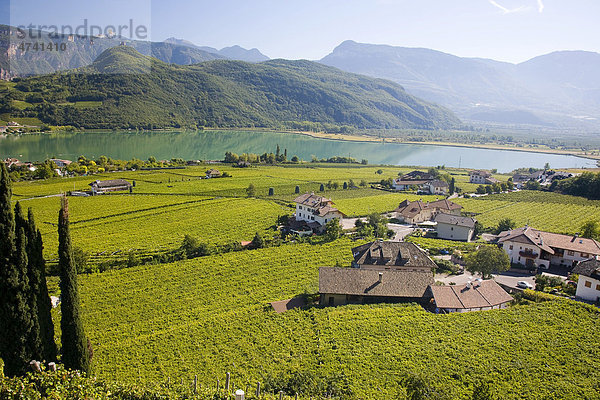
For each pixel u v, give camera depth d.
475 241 123.69
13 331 36.28
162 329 67.19
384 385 48.88
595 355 55.97
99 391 34.78
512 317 67.00
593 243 97.56
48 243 110.12
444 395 43.81
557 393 47.31
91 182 196.12
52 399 31.41
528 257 99.19
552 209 163.00
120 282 86.38
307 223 131.25
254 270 93.12
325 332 62.72
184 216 142.12
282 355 56.62
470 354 56.00
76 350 40.25
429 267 89.81
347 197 186.25
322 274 77.56
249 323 66.56
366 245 97.56
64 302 39.81
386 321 65.94
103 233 121.44
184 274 90.62
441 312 71.44
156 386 39.84
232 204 160.88
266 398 40.69
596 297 75.00
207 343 60.78
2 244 35.41
